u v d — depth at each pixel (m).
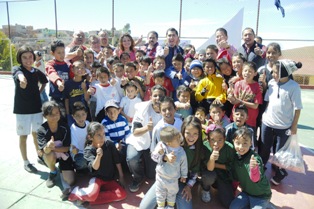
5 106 6.55
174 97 3.92
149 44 5.36
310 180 3.23
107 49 4.86
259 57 4.07
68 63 3.90
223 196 2.63
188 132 2.47
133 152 2.88
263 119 3.18
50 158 2.79
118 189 2.74
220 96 3.36
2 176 3.10
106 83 3.69
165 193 2.41
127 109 3.46
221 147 2.54
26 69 3.17
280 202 2.75
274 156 3.07
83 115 3.02
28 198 2.68
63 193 2.70
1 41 13.92
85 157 2.72
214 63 3.43
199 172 2.71
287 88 2.94
